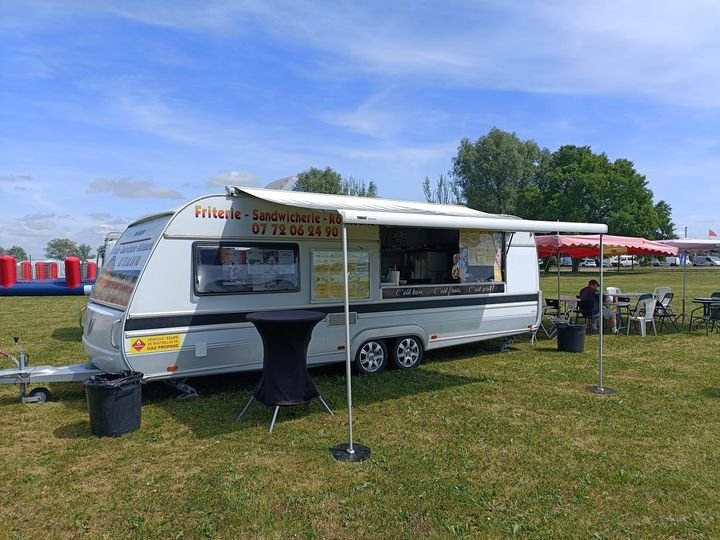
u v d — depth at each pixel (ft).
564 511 11.69
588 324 39.01
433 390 21.07
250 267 20.26
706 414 18.19
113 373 16.93
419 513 11.53
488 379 22.85
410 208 25.05
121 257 21.25
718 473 13.60
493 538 10.63
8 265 68.49
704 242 42.16
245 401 19.44
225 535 10.68
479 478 13.20
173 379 19.45
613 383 22.34
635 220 132.46
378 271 23.56
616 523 11.23
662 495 12.44
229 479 13.05
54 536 10.69
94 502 12.01
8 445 15.31
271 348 16.35
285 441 15.56
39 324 41.57
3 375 18.57
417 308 24.58
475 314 26.63
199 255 19.17
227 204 19.81
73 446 15.24
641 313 37.14
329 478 13.12
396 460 14.19
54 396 20.20
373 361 23.84
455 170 173.47
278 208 20.93
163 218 19.35
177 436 15.99
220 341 19.56
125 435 16.05
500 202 163.22
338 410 18.49
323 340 22.02
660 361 27.09
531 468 13.79
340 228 22.53
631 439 15.89
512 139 165.48
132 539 10.59
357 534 10.76
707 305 38.70
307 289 21.62
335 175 163.12
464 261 26.30
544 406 19.01
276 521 11.18
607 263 168.86
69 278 69.46
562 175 141.79
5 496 12.30
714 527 11.12
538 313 29.45
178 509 11.68
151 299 18.20
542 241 39.58
